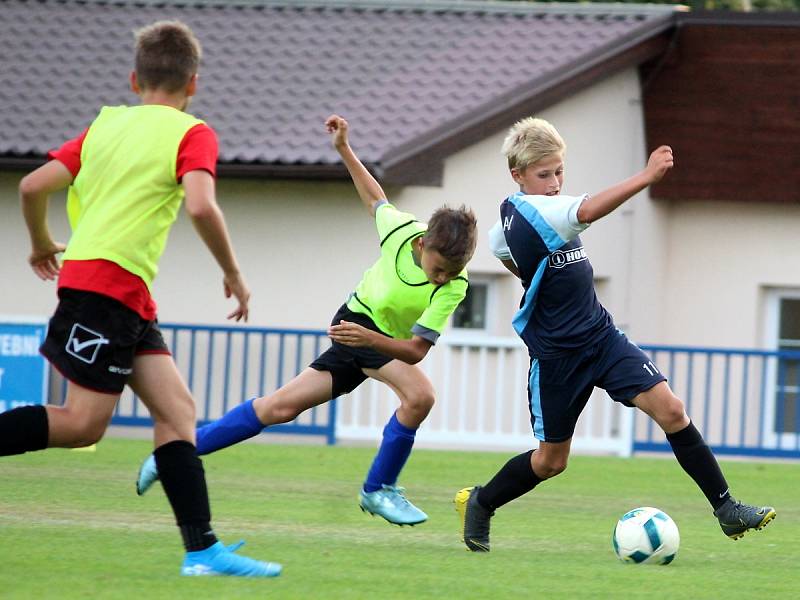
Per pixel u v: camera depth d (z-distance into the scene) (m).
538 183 20.45
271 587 16.50
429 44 50.31
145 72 16.84
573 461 40.22
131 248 15.96
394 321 22.00
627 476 36.12
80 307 15.91
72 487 27.80
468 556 20.55
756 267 51.78
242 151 44.31
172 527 22.09
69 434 16.09
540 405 20.52
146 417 44.56
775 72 49.12
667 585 18.30
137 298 16.05
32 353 41.22
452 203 45.44
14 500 25.38
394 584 17.44
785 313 52.50
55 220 46.53
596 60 47.16
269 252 46.25
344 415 45.56
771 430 51.03
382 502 22.48
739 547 23.03
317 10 54.00
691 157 50.66
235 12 54.38
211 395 45.97
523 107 45.97
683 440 20.45
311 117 46.19
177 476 16.64
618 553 20.42
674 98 50.25
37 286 47.06
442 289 20.12
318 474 33.12
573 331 20.12
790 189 50.38
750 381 51.31
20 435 15.91
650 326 51.38
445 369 45.38
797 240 51.50
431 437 43.69
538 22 50.72
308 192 46.03
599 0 82.50
